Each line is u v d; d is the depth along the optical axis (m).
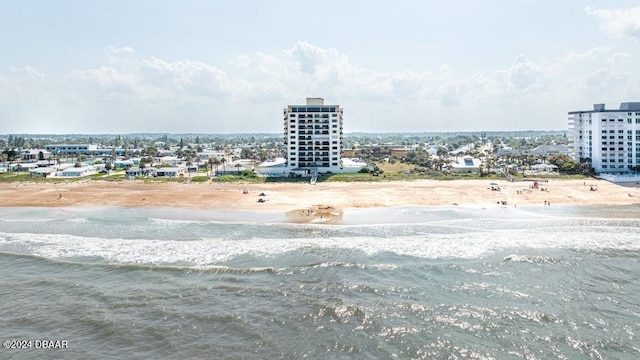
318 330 40.12
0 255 62.59
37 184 134.38
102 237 72.00
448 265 56.41
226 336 39.38
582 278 51.94
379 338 38.59
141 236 72.44
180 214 89.75
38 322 42.53
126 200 105.12
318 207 95.12
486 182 130.00
